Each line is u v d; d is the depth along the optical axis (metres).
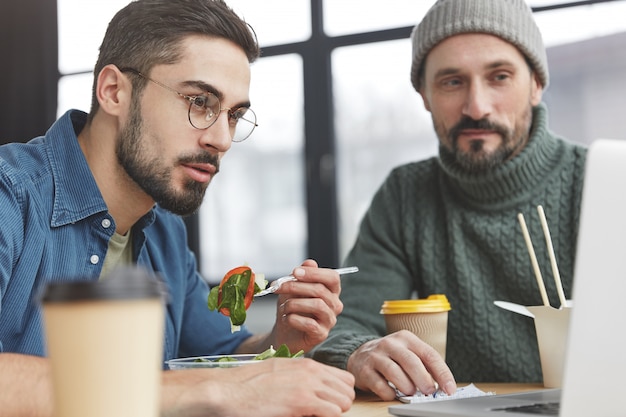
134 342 0.47
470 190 1.84
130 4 1.41
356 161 4.07
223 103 1.37
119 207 1.44
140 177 1.37
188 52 1.34
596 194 0.67
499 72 1.78
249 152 4.21
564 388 0.68
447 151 1.87
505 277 1.82
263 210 4.19
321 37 4.09
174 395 0.81
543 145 1.84
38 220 1.30
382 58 4.02
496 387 1.46
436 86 1.84
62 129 1.41
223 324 1.76
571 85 3.62
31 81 4.37
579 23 3.60
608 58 3.56
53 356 0.47
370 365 1.24
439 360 1.21
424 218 1.93
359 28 4.05
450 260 1.87
